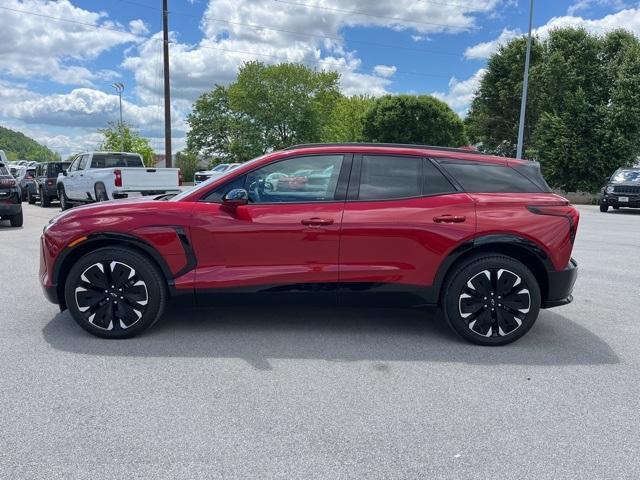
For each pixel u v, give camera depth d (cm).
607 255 928
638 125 2628
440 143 4988
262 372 391
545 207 455
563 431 310
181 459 276
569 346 457
